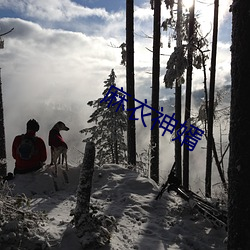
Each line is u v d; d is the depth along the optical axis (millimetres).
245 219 3689
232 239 3834
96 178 8047
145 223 5902
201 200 6586
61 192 7242
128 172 8508
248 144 3625
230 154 3832
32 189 6984
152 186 7703
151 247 4941
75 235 4523
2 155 9070
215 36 11602
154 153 12875
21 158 7445
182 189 6949
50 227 4852
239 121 3656
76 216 4688
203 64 11320
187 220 6230
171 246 5105
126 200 6777
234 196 3766
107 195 7117
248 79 3578
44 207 6105
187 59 11961
